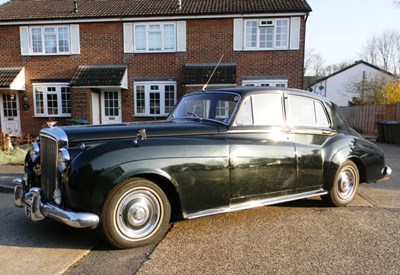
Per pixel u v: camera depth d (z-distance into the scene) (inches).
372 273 112.3
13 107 629.9
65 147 130.2
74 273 112.3
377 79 1255.5
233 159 151.6
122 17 595.5
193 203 143.6
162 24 597.9
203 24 591.2
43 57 619.5
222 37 589.9
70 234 147.8
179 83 603.2
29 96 623.5
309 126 180.5
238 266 117.2
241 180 154.4
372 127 788.6
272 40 583.8
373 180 207.0
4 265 117.6
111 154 128.2
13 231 151.9
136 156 131.2
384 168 214.8
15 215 176.1
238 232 149.6
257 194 160.1
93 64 615.5
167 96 609.9
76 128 141.3
